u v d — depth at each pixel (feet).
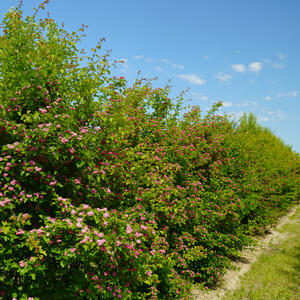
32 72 11.25
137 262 10.96
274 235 34.53
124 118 14.23
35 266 8.96
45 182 10.37
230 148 27.99
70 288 9.80
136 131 18.12
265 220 33.96
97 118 12.99
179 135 20.49
